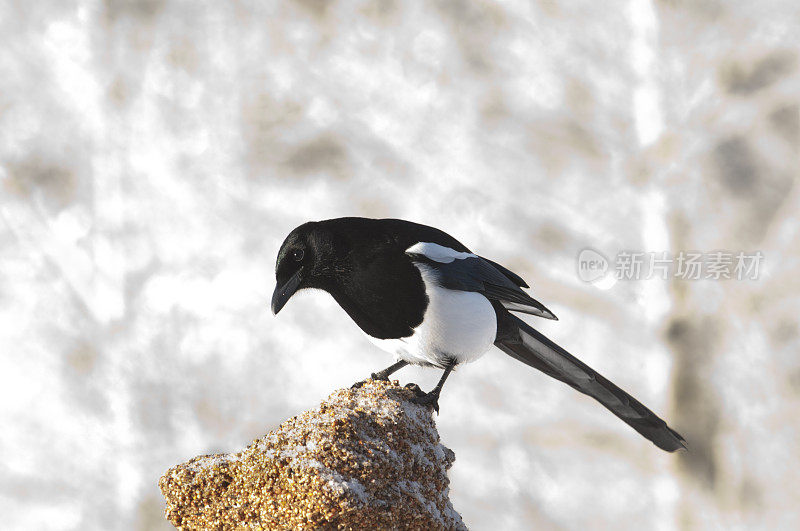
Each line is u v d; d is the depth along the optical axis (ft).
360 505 11.78
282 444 12.25
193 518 12.52
